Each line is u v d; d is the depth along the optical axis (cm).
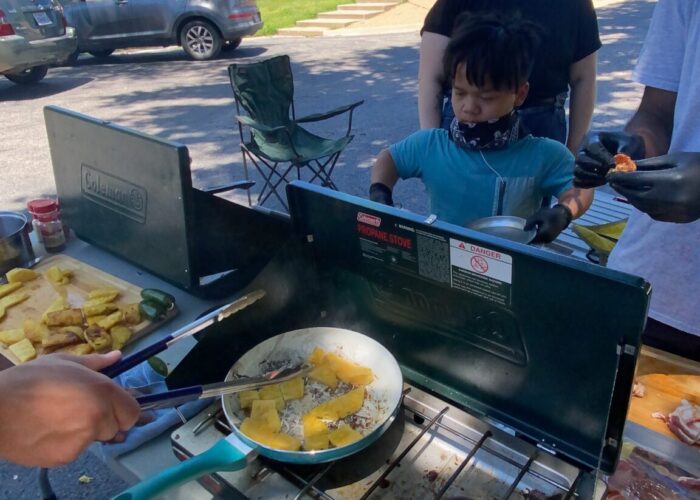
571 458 93
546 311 84
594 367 83
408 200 406
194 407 111
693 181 96
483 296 90
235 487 91
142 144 146
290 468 93
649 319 136
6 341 140
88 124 160
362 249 104
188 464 86
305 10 1200
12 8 671
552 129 217
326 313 124
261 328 116
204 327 105
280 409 104
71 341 138
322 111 599
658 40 124
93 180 167
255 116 403
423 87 209
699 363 123
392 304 108
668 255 129
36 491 206
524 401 96
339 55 855
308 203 106
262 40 1024
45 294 161
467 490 89
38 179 469
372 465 94
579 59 209
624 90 592
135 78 786
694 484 96
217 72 797
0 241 165
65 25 738
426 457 95
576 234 199
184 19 851
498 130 165
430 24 204
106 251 179
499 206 172
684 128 118
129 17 850
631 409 113
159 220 151
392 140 515
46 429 66
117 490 205
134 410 73
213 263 159
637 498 94
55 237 181
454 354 103
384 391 105
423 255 94
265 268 112
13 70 696
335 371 108
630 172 102
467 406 105
